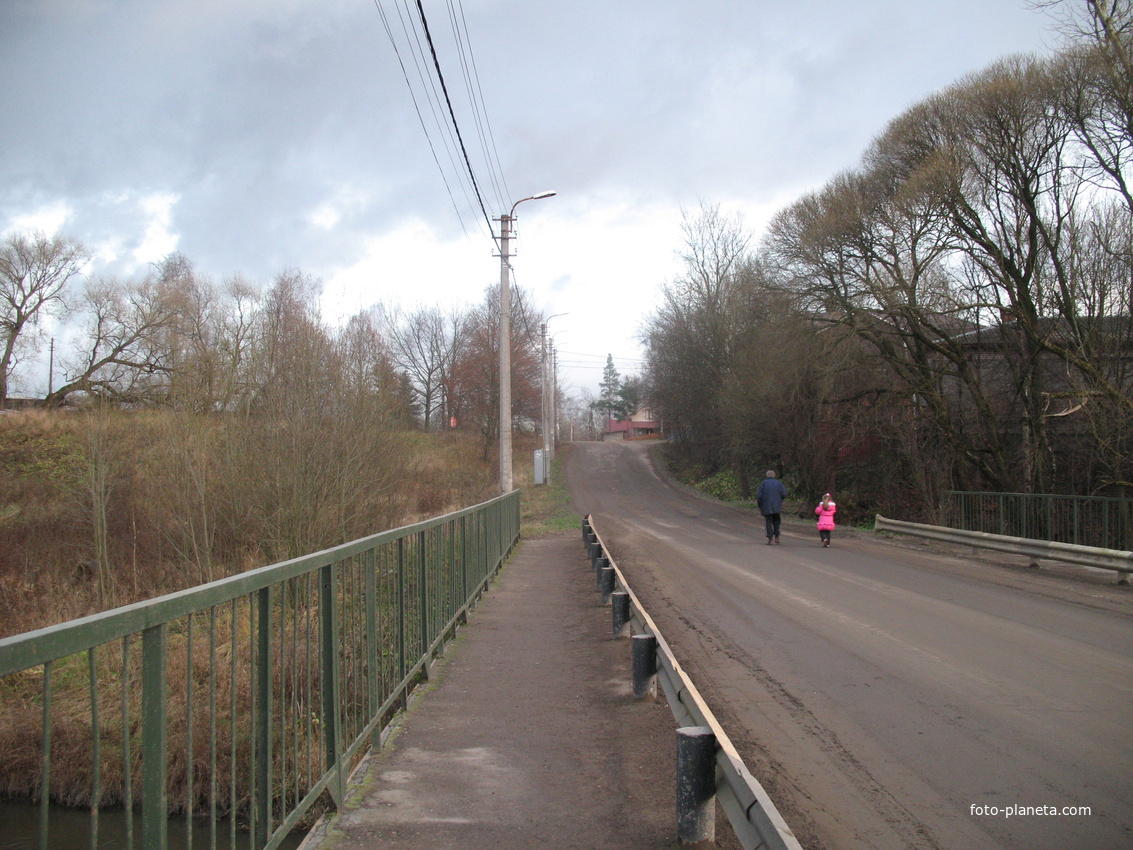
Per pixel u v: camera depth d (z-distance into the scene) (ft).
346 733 14.29
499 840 12.24
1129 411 61.98
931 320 81.56
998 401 82.99
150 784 8.07
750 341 118.42
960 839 12.05
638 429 388.57
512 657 25.46
